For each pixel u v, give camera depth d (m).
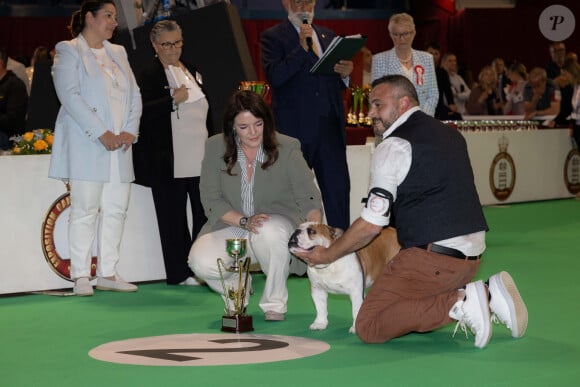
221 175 5.38
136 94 6.36
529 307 5.65
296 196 5.30
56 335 5.05
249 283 5.56
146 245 6.80
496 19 17.97
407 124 4.62
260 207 5.38
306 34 6.52
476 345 4.56
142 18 8.05
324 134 6.66
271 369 4.17
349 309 5.66
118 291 6.45
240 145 5.32
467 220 4.54
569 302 5.82
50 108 8.42
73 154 6.15
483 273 6.92
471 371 4.12
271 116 5.26
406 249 4.62
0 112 9.09
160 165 6.58
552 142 12.12
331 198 6.72
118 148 6.22
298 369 4.16
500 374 4.07
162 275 6.87
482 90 13.85
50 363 4.38
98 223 6.52
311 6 6.68
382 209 4.45
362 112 9.64
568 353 4.47
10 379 4.09
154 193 6.63
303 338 4.87
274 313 5.34
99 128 6.07
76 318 5.54
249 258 5.13
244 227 5.26
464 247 4.54
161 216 6.65
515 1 18.25
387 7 19.09
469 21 18.03
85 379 4.05
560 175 12.26
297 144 5.36
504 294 4.70
